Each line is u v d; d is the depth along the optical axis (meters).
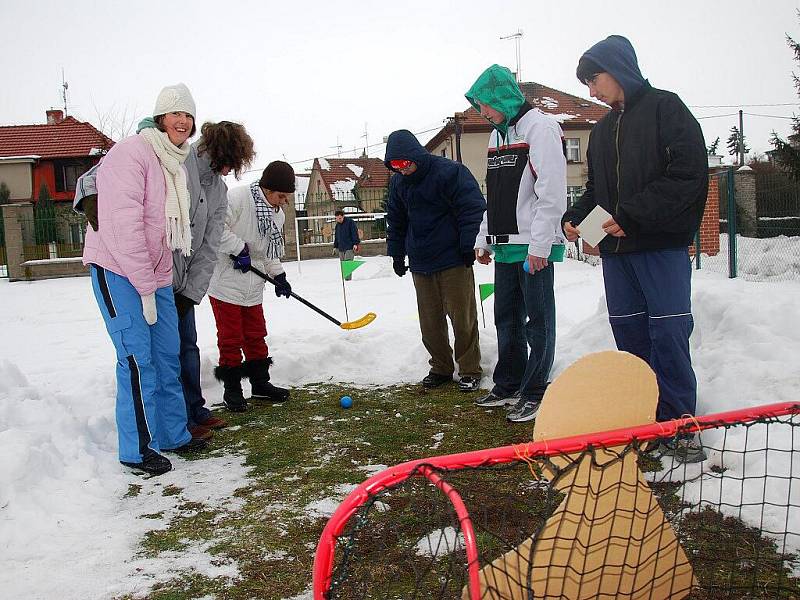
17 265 20.78
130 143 3.51
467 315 4.96
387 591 2.16
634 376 1.78
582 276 13.74
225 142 4.03
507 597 1.68
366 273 18.22
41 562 2.55
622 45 3.22
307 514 2.96
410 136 4.79
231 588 2.34
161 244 3.67
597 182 3.43
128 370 3.54
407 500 2.89
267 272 4.94
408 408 4.62
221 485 3.35
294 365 5.62
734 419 1.83
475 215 4.75
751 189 16.44
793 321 4.09
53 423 3.71
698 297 4.62
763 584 2.08
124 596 2.30
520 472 2.43
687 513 2.47
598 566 1.73
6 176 33.09
